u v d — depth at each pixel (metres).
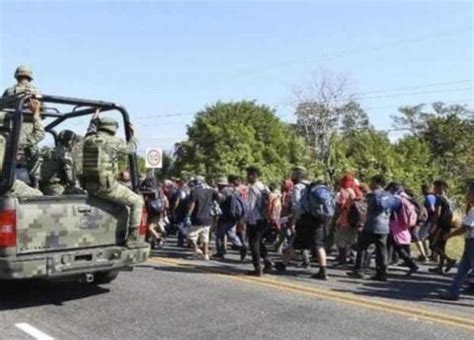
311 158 59.16
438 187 12.12
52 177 8.59
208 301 8.39
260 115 62.78
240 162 57.16
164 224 16.52
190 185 14.69
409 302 8.53
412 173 38.53
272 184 15.18
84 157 8.26
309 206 10.48
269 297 8.67
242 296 8.73
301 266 11.96
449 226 11.48
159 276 10.42
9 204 7.44
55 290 9.09
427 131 65.31
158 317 7.46
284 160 59.97
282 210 13.56
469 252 8.73
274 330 6.88
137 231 8.63
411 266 11.19
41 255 7.64
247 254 13.71
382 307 8.09
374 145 44.91
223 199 13.12
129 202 8.52
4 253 7.39
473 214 8.85
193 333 6.74
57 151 8.65
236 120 61.88
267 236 12.95
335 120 61.97
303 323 7.19
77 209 8.06
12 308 7.95
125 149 8.52
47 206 7.77
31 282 9.65
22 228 7.54
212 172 56.66
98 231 8.30
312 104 80.31
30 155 8.52
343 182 12.44
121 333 6.73
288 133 64.00
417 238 13.05
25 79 8.55
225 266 11.80
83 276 8.41
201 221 12.96
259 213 10.55
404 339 6.56
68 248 7.97
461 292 9.42
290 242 11.48
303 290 9.23
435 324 7.23
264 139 61.84
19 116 7.68
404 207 11.19
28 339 6.48
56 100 8.25
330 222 12.21
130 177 8.91
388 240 11.20
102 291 9.05
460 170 52.91
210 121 61.81
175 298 8.59
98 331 6.82
